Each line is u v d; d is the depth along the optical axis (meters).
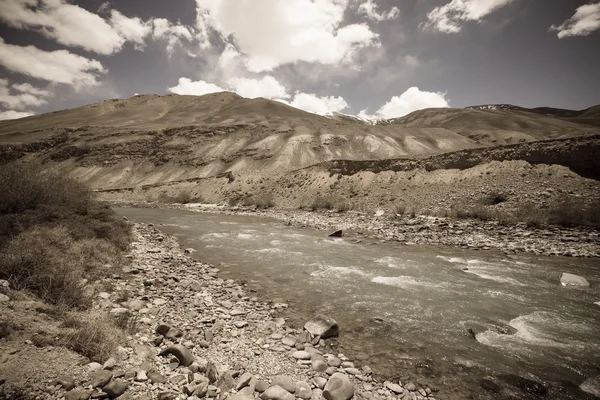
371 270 12.52
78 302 6.95
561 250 15.21
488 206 23.20
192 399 4.23
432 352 6.58
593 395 5.25
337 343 6.96
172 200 51.72
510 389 5.39
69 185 17.03
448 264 13.38
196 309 8.23
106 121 163.00
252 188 46.06
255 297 9.65
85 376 4.20
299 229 23.52
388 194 31.06
